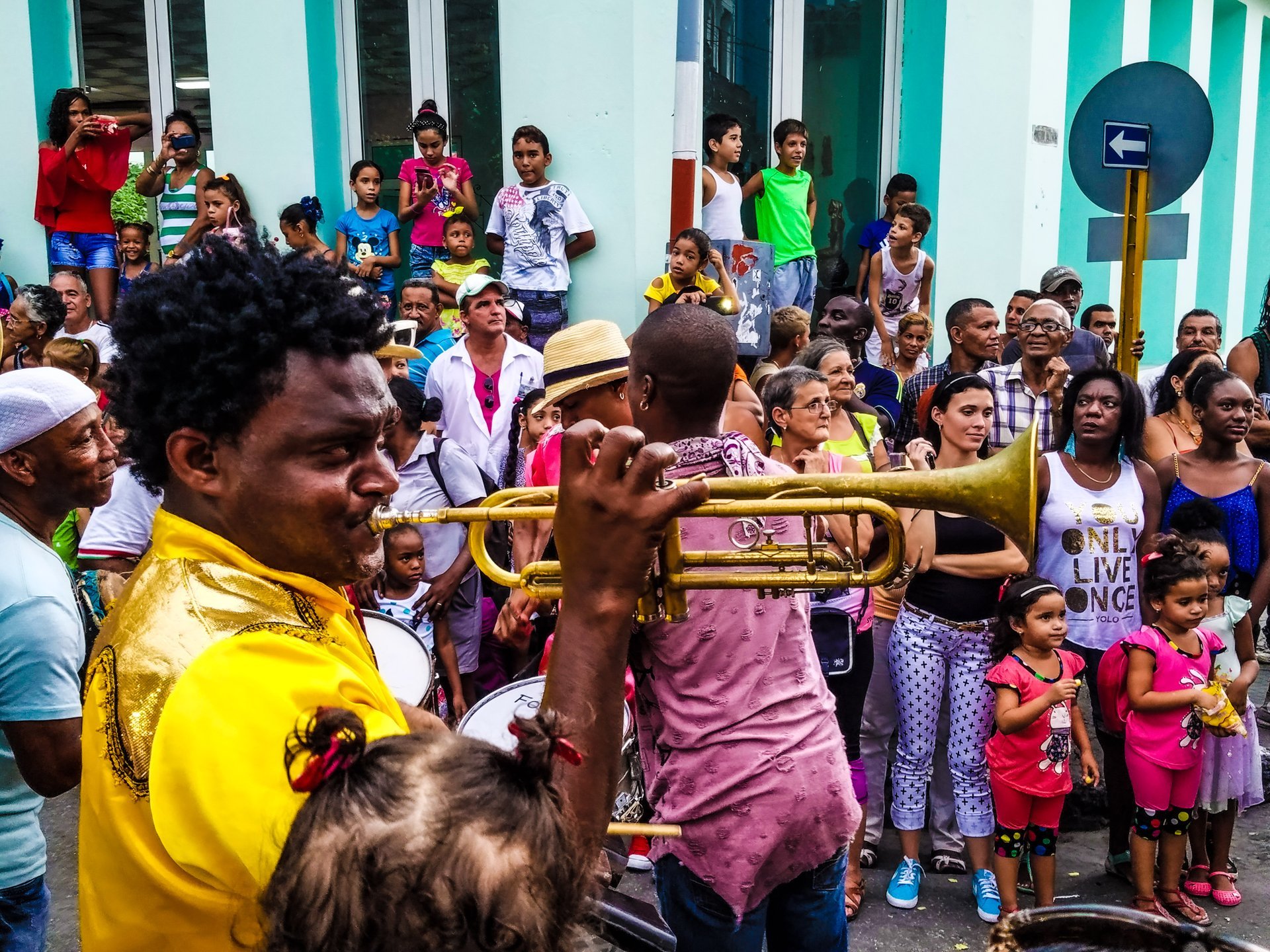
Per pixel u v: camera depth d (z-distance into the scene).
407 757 0.92
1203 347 7.43
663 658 2.32
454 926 0.82
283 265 1.22
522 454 5.43
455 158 7.45
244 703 1.08
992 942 1.44
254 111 7.64
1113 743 4.13
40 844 2.32
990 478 1.62
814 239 8.98
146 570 1.24
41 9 8.02
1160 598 3.91
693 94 5.35
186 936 1.09
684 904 2.36
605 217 6.96
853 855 3.89
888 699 4.17
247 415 1.19
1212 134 6.29
